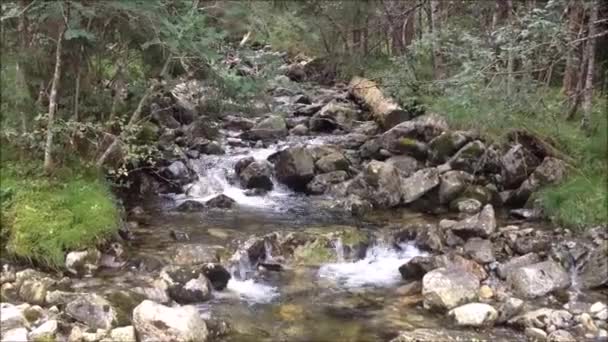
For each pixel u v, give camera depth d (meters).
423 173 11.08
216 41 8.85
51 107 8.30
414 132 12.68
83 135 8.80
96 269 7.39
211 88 9.86
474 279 7.27
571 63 12.59
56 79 8.23
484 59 9.37
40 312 6.14
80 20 8.03
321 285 7.62
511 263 7.98
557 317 6.51
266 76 9.52
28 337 5.68
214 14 9.51
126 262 7.64
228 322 6.41
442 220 9.50
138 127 9.16
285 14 10.77
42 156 8.93
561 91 13.34
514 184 10.98
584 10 11.17
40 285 6.65
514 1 13.34
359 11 16.67
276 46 12.62
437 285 7.01
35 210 7.75
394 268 8.31
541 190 10.27
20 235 7.38
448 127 12.46
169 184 11.19
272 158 12.44
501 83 9.41
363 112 15.91
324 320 6.60
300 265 8.25
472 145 11.52
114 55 9.20
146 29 8.41
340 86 18.28
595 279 7.57
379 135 13.36
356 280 7.84
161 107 12.92
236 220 9.73
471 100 9.41
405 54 13.63
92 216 7.95
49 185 8.36
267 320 6.55
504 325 6.56
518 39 9.76
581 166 10.71
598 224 8.91
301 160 11.70
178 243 8.42
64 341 5.73
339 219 9.97
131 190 10.90
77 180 8.72
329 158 12.05
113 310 6.12
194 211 10.16
